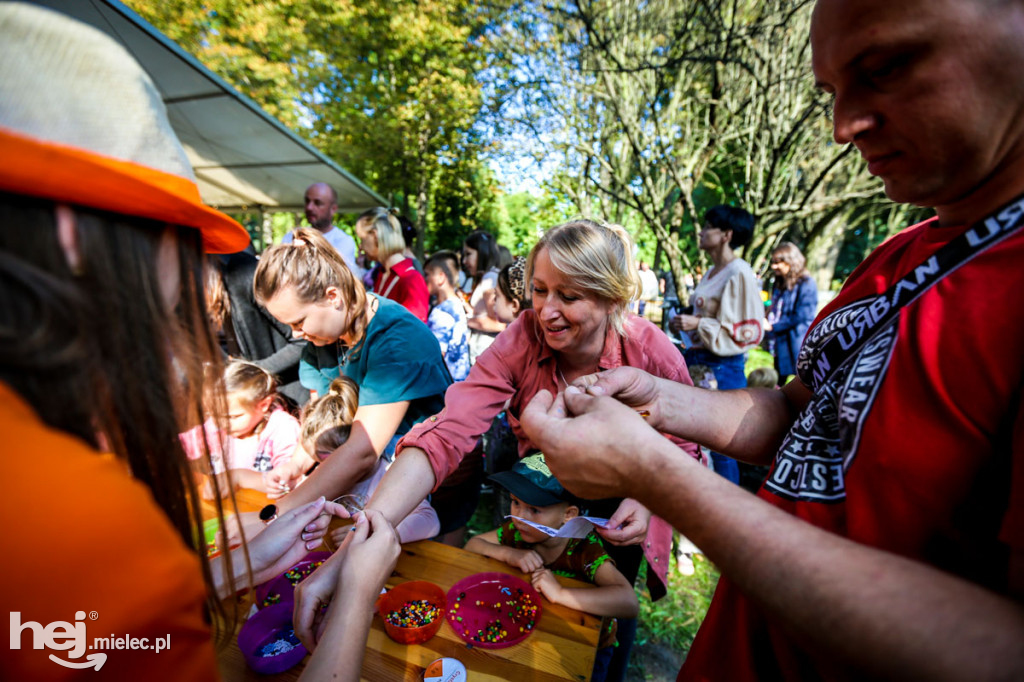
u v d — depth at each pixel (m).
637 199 6.40
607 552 1.61
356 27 9.98
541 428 0.60
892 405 0.52
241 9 8.98
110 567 0.36
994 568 0.47
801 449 0.69
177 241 0.51
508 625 1.18
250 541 1.07
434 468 1.26
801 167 7.81
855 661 0.38
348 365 1.95
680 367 1.50
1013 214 0.49
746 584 0.45
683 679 0.80
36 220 0.38
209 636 0.45
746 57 5.99
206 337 0.55
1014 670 0.32
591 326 1.33
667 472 0.51
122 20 3.70
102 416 0.44
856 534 0.54
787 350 4.89
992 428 0.45
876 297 0.64
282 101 10.50
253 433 2.33
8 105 0.35
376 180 13.29
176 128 5.69
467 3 8.03
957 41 0.44
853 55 0.50
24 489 0.34
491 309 4.49
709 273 3.32
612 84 6.38
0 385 0.37
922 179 0.53
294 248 1.57
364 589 0.77
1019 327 0.44
